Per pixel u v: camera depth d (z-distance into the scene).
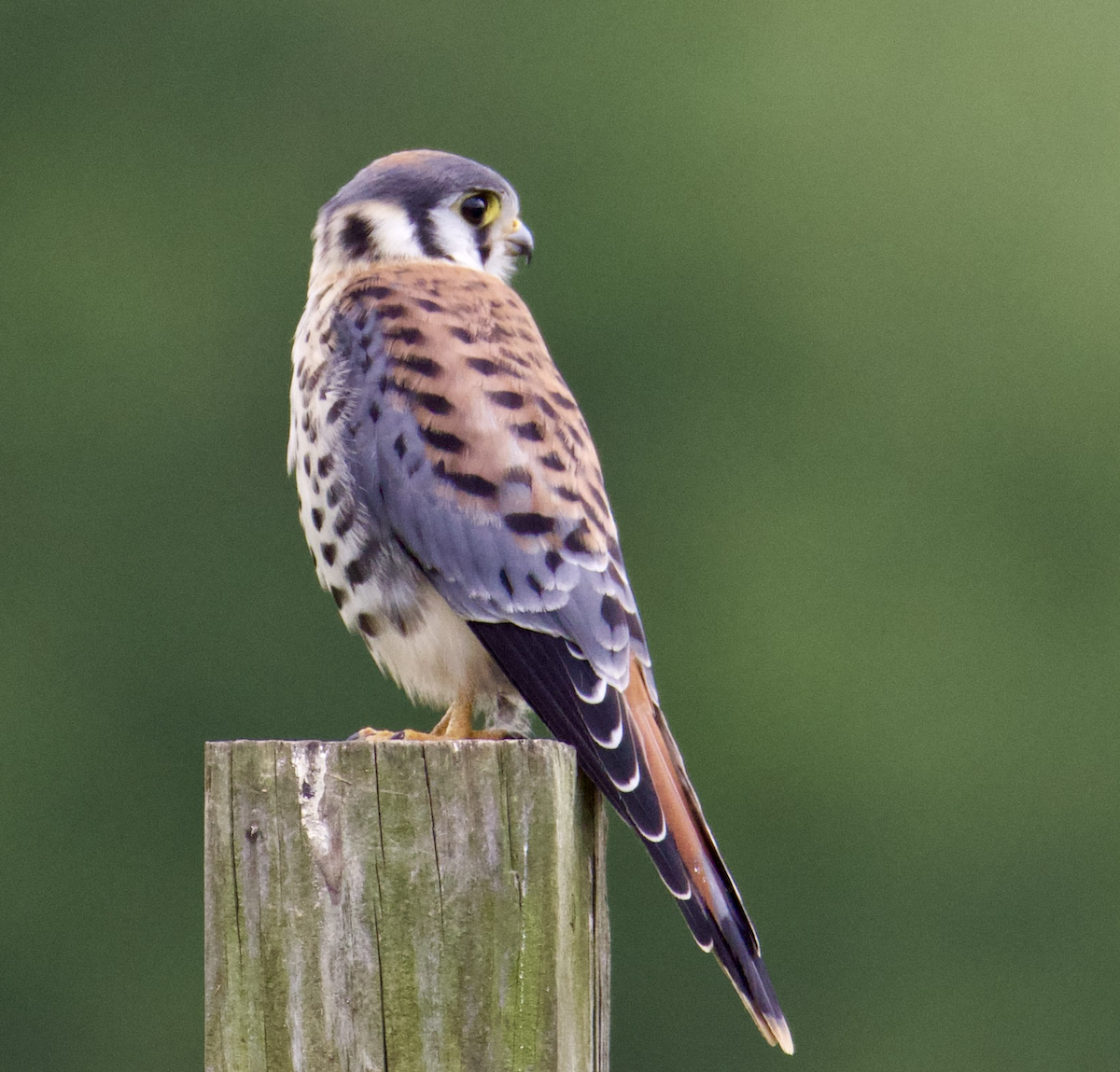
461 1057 5.75
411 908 5.81
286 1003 5.86
